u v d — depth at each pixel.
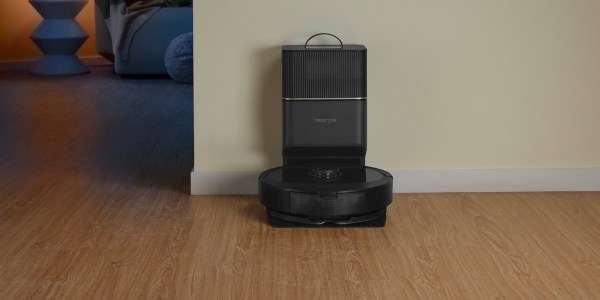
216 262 2.61
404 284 2.43
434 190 3.44
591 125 3.42
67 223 3.02
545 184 3.45
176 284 2.43
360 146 3.17
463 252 2.71
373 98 3.37
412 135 3.41
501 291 2.38
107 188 3.52
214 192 3.42
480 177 3.43
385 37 3.33
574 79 3.39
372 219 2.97
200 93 3.35
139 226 2.99
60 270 2.54
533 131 3.42
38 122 5.05
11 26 7.60
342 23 3.32
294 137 3.16
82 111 5.43
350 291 2.38
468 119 3.40
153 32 6.96
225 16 3.30
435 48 3.35
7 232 2.91
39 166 3.91
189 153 4.21
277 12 3.30
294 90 3.13
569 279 2.47
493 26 3.34
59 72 7.27
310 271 2.54
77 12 7.31
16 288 2.39
